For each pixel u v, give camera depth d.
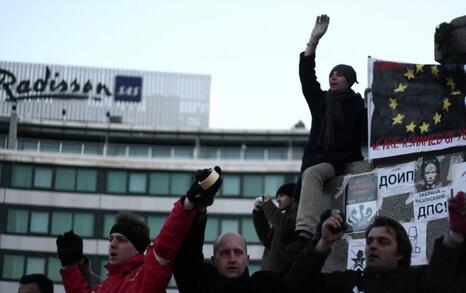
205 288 6.74
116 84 83.94
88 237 70.94
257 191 71.88
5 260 69.56
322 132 9.44
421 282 6.05
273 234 9.87
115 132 77.62
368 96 9.02
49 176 72.19
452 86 8.50
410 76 8.80
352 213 8.95
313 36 9.63
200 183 6.15
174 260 6.64
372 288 6.15
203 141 77.19
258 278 6.75
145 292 6.32
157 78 84.25
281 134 75.75
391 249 6.23
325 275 6.44
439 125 8.45
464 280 5.96
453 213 5.75
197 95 83.94
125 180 72.81
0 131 75.88
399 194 8.59
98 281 8.43
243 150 76.12
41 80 84.00
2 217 70.50
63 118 83.19
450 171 8.22
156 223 71.94
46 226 70.88
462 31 8.87
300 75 9.70
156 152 77.06
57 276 69.69
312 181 9.09
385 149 8.79
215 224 70.88
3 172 71.75
